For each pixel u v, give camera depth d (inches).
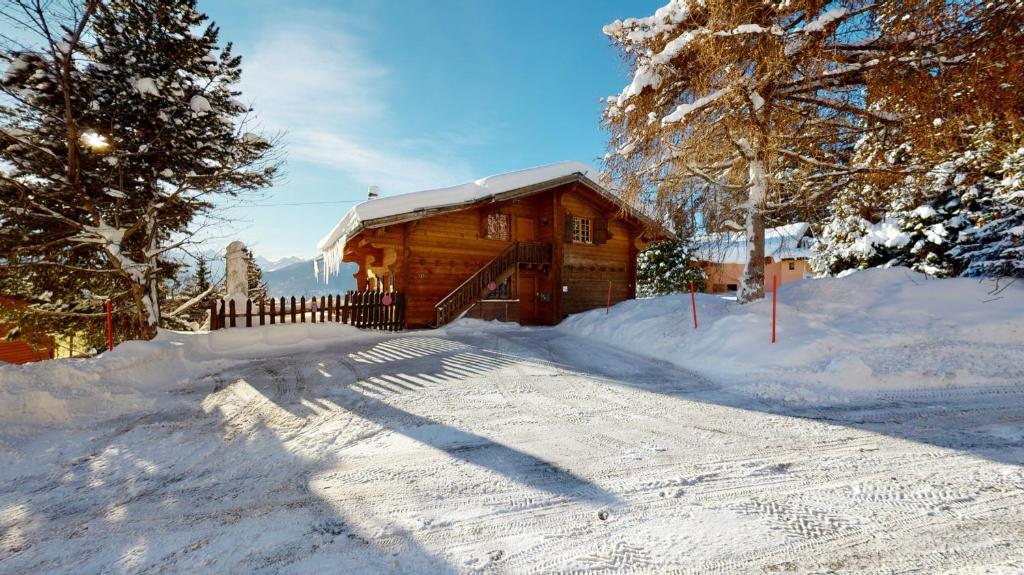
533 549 92.2
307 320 468.1
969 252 502.9
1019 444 149.5
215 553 90.8
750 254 386.9
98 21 399.9
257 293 1164.5
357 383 254.5
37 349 487.2
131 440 161.9
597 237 704.4
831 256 708.0
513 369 299.3
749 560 87.0
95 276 457.4
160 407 205.6
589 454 147.7
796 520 102.6
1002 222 427.5
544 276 674.2
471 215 612.1
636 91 330.6
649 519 104.2
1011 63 242.7
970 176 425.4
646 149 369.1
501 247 637.9
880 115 321.4
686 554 89.6
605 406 210.1
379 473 132.5
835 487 120.4
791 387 237.3
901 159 364.8
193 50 446.9
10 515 107.7
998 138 361.7
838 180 386.3
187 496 118.0
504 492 119.3
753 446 154.3
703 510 108.3
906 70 276.5
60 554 91.1
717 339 333.1
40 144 380.5
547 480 127.1
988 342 283.6
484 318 609.6
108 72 402.9
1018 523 99.4
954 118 280.8
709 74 310.5
